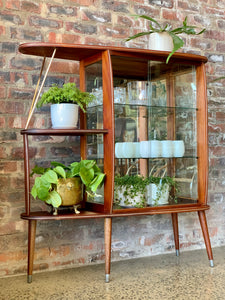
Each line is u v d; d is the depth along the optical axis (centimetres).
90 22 269
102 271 248
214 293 207
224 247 311
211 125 316
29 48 220
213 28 320
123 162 227
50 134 236
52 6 256
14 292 210
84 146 249
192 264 262
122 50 226
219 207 318
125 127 228
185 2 308
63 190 218
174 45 235
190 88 253
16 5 245
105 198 225
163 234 292
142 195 233
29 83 249
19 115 245
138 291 211
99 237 268
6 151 240
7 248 239
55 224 253
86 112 244
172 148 245
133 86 231
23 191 244
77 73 265
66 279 232
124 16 282
